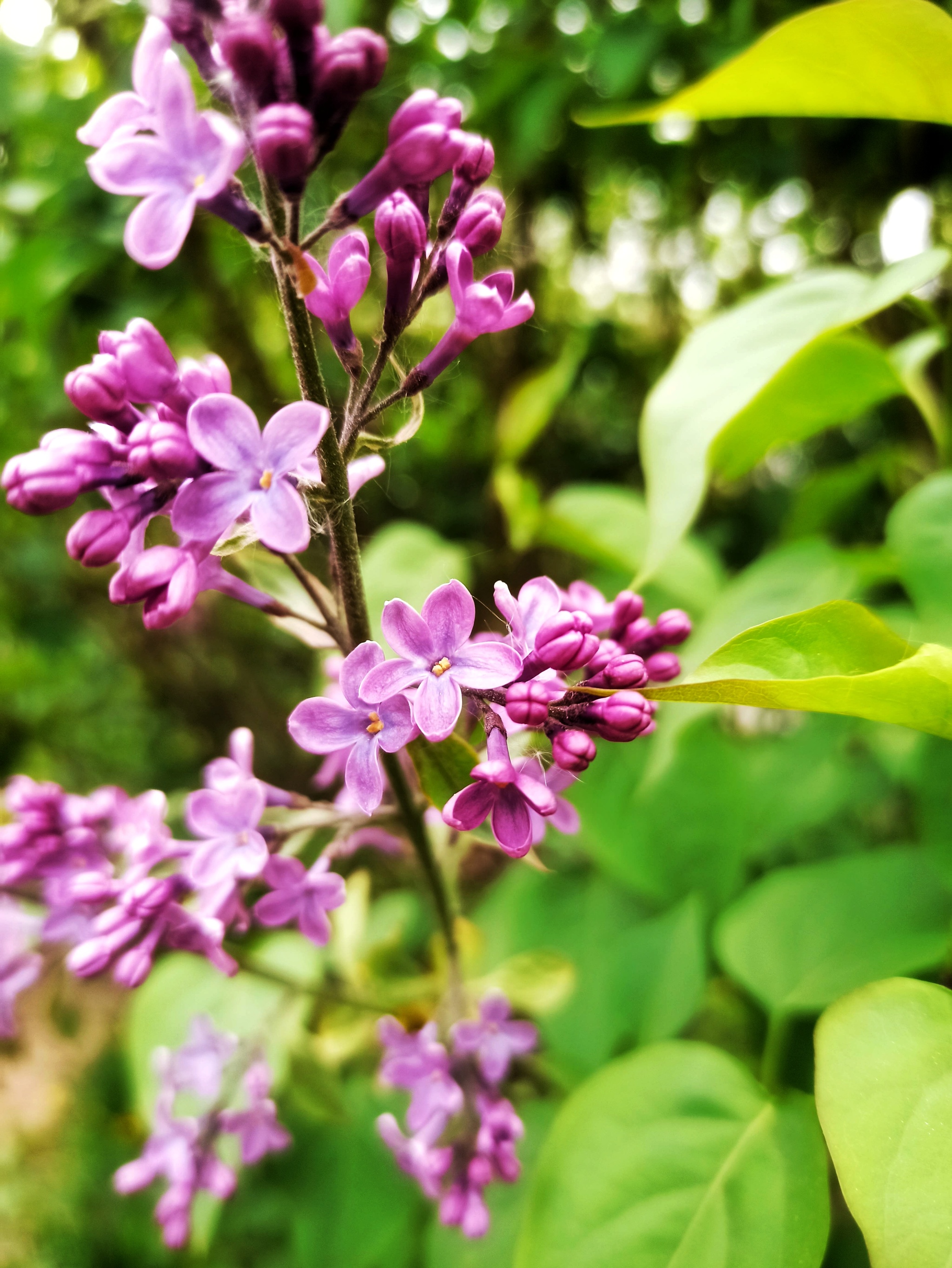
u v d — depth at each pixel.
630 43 0.23
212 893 0.12
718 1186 0.12
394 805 0.13
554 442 0.38
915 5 0.11
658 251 0.36
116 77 0.24
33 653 0.39
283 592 0.12
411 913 0.25
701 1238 0.12
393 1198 0.20
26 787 0.15
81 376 0.09
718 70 0.13
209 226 0.25
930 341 0.17
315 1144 0.20
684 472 0.14
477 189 0.11
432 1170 0.14
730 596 0.17
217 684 0.37
